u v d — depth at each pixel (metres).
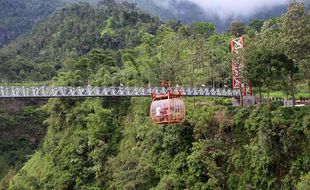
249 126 47.91
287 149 42.75
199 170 50.09
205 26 140.50
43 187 71.38
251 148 45.91
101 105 77.62
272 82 53.22
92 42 166.75
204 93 68.12
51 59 167.00
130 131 69.25
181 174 52.91
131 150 63.81
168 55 98.88
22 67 147.38
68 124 80.88
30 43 192.25
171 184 50.78
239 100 63.28
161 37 123.44
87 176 67.50
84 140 72.69
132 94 66.69
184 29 123.50
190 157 51.22
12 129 127.56
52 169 75.12
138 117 69.19
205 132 52.97
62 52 171.62
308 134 41.12
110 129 73.62
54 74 144.88
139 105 72.56
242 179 46.09
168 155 56.56
